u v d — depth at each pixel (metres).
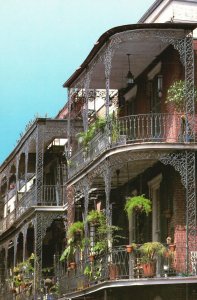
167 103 29.05
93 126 30.78
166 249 27.00
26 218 40.56
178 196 27.89
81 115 38.06
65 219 38.97
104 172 29.09
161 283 26.42
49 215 39.12
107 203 28.61
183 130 27.50
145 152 27.70
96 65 31.03
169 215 28.22
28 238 45.47
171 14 30.33
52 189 40.19
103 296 30.52
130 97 33.22
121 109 33.81
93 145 30.70
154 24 27.61
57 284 34.91
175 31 27.75
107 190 28.59
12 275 44.47
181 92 27.53
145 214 30.73
